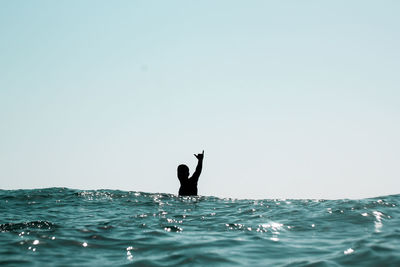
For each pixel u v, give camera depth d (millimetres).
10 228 6410
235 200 10680
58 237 5660
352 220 6750
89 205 10070
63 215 8383
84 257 4719
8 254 4797
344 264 4266
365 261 4324
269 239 5645
